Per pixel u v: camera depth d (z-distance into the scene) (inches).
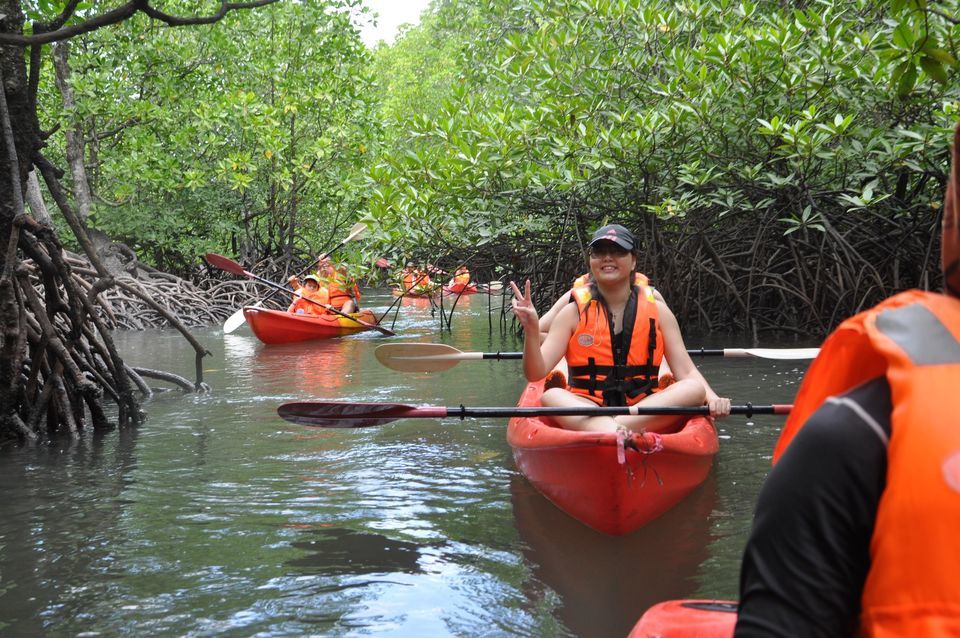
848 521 31.5
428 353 225.6
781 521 32.9
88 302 241.0
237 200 755.4
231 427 235.9
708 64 350.0
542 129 368.5
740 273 419.2
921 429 29.5
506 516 155.3
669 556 133.9
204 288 764.6
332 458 199.0
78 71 625.9
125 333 567.8
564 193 372.2
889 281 362.6
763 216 368.8
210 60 706.8
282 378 327.6
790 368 304.0
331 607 116.6
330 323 471.8
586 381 179.5
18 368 218.7
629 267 179.2
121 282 296.0
